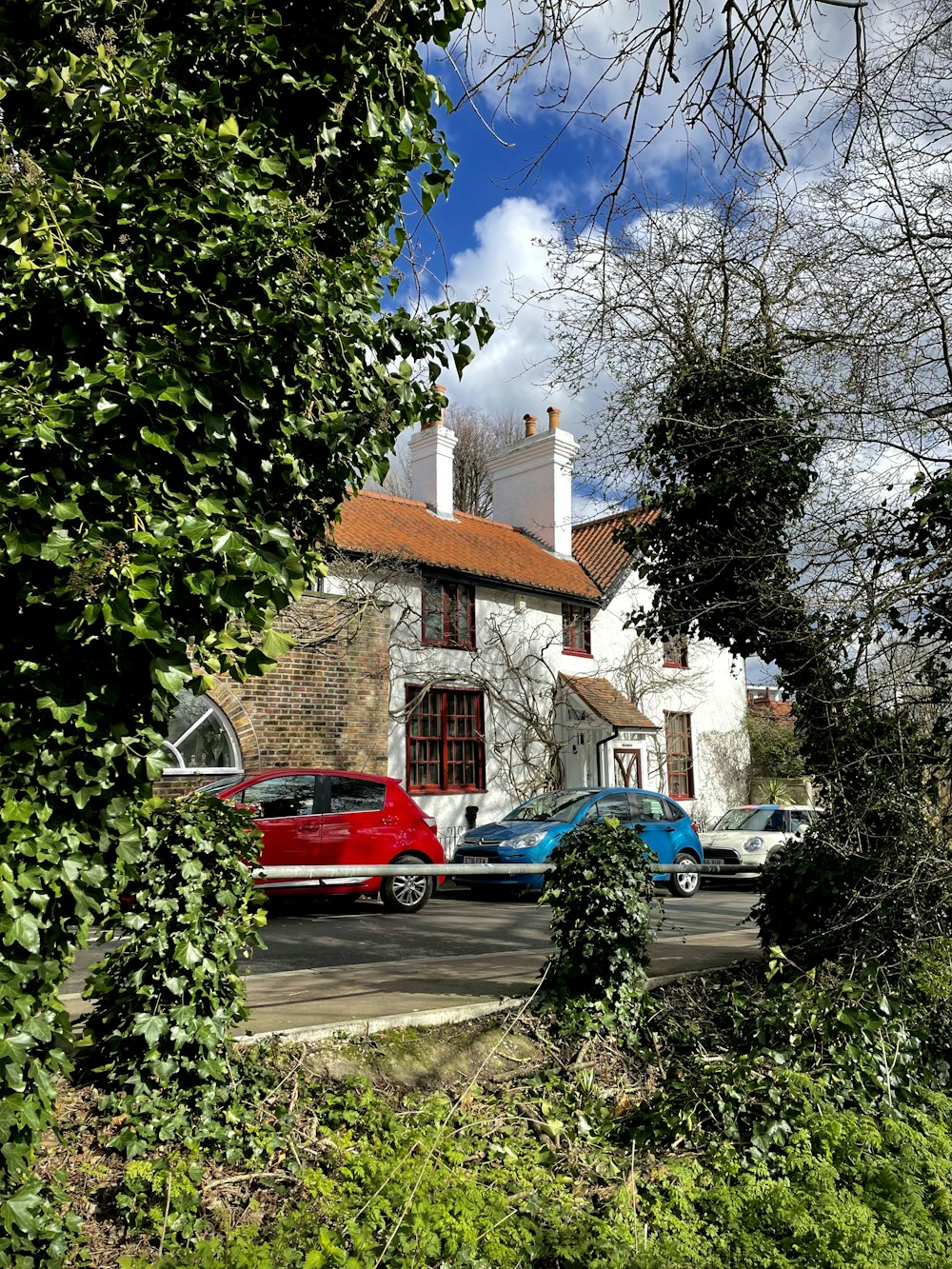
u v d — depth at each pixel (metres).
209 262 3.10
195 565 2.82
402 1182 3.70
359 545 16.84
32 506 2.47
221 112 3.64
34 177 2.89
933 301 6.06
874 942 6.20
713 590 7.50
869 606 5.46
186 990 4.00
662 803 15.29
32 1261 2.85
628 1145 4.61
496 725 19.52
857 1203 4.17
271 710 14.12
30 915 2.69
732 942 8.95
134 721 2.89
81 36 3.37
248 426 3.31
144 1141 3.69
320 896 11.73
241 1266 3.09
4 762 2.66
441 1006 5.57
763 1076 5.06
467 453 37.38
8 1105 2.71
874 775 5.85
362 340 3.84
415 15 4.32
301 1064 4.51
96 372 2.73
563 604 21.70
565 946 5.85
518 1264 3.52
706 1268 3.67
